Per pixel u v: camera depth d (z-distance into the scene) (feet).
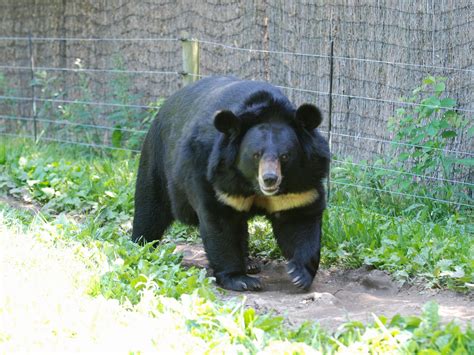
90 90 64.39
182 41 48.80
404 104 45.47
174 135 34.50
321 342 23.18
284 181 30.22
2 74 70.44
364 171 44.65
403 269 32.32
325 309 27.50
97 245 33.32
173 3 57.41
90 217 41.39
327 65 48.67
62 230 34.94
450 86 44.04
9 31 70.64
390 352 21.58
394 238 34.99
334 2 47.83
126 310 26.13
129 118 59.00
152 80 59.98
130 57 61.36
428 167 42.29
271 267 36.65
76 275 28.40
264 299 29.45
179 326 23.97
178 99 35.68
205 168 31.27
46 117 67.77
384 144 46.55
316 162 30.48
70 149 59.77
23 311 24.21
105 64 63.36
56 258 30.32
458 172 43.78
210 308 25.03
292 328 24.85
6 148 54.29
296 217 31.71
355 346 21.95
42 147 58.90
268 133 29.53
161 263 32.65
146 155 37.47
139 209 37.96
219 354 21.84
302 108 29.84
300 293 31.83
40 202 46.14
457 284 30.32
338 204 42.06
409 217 40.19
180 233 41.32
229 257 32.32
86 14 64.18
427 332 22.70
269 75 52.19
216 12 54.49
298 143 30.07
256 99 30.55
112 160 55.57
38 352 21.83
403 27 45.24
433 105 41.29
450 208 41.09
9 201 46.24
